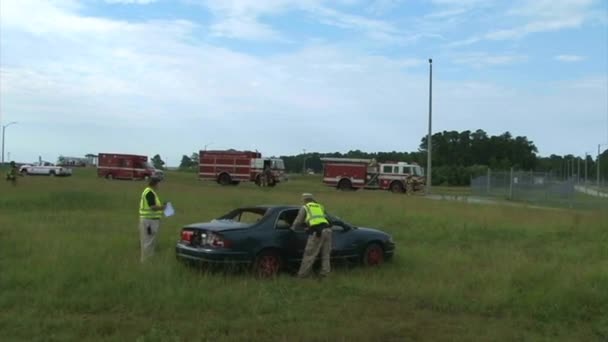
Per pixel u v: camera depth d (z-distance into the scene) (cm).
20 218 1822
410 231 1705
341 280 974
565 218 2131
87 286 838
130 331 662
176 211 2211
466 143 13138
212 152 5000
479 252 1340
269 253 1003
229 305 778
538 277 963
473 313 787
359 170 4747
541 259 1238
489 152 13038
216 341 634
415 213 2130
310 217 998
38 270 930
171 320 709
